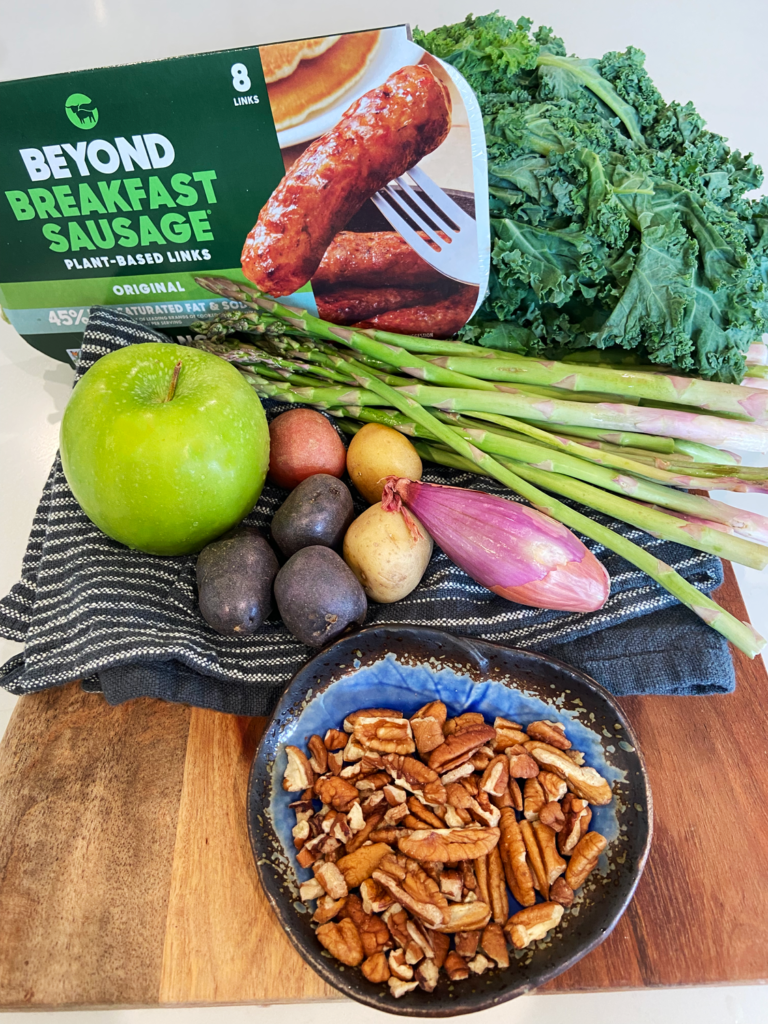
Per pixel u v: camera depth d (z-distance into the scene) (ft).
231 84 2.46
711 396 2.78
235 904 2.28
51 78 2.44
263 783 2.31
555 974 1.98
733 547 2.68
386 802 2.31
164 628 2.60
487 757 2.37
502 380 2.95
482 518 2.55
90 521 2.87
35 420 3.65
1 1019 2.39
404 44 2.37
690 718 2.60
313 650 2.64
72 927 2.25
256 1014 2.49
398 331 3.25
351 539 2.63
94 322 3.06
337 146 2.63
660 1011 2.43
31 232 2.93
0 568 3.24
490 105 2.87
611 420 2.81
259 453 2.64
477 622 2.68
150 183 2.75
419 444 3.08
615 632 2.68
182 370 2.60
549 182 2.76
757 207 2.99
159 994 2.16
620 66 3.09
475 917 2.06
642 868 2.11
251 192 2.76
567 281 2.82
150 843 2.39
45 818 2.43
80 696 2.66
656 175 2.86
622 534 2.85
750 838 2.36
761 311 2.91
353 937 2.05
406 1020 2.40
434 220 2.81
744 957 2.17
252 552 2.54
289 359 3.12
